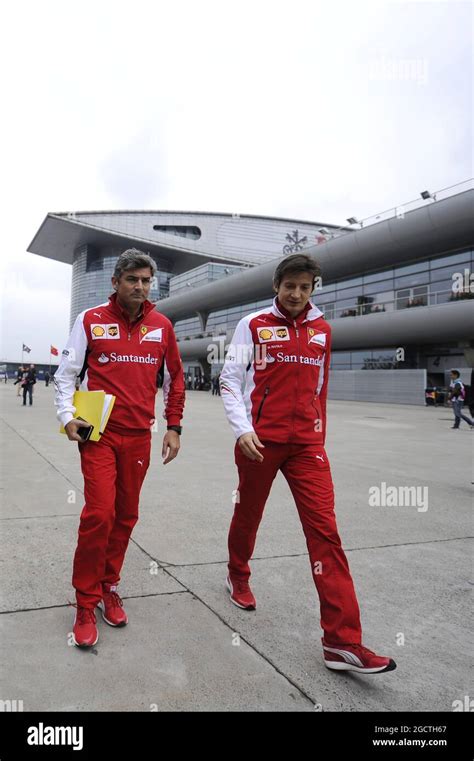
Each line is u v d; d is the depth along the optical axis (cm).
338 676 190
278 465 223
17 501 418
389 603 254
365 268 2647
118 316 230
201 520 382
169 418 254
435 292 2262
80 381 238
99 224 7100
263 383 221
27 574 270
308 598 256
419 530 380
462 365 2266
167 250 7194
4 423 1065
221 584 269
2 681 177
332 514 205
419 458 738
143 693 174
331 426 1238
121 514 232
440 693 182
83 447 225
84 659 193
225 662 195
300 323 225
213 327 4359
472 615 244
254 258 7125
